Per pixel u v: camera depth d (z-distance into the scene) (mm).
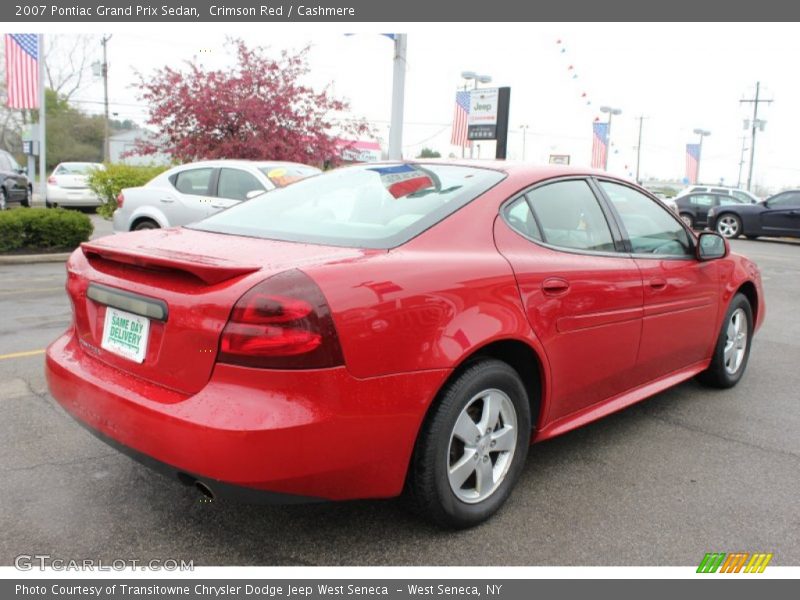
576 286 3232
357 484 2467
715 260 4539
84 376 2699
